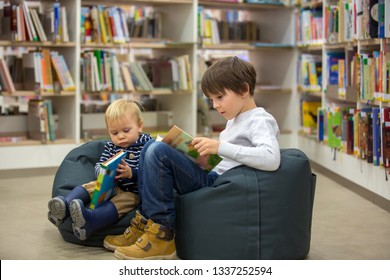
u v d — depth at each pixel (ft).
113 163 8.84
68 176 10.37
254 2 18.67
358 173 14.15
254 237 8.36
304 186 8.68
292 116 19.42
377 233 10.81
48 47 17.52
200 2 18.24
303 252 8.91
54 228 11.07
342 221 11.68
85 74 16.87
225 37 19.80
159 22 19.07
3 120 17.19
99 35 16.96
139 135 9.88
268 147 8.23
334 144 15.64
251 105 8.83
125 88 17.47
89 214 8.83
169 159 8.38
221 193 8.34
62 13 16.49
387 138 12.17
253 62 20.84
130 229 9.21
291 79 19.38
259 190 8.31
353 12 13.87
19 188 14.83
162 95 19.61
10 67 17.16
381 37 12.16
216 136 18.65
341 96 15.29
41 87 16.47
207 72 8.71
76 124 17.01
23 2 16.12
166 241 8.59
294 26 19.21
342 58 16.48
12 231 10.85
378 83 12.67
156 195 8.44
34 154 16.56
